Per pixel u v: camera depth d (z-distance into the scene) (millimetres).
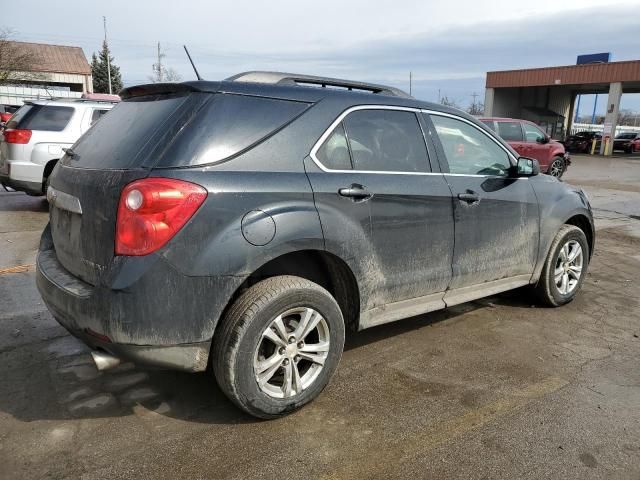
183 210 2559
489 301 5113
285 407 2949
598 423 3029
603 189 14984
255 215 2740
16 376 3422
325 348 3080
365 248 3232
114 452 2680
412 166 3594
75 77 52375
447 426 2973
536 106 41250
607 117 33469
